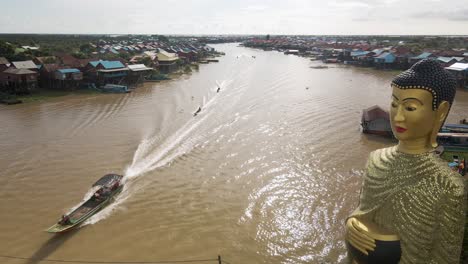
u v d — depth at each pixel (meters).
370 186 9.86
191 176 34.00
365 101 65.25
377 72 109.25
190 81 90.88
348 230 9.99
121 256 23.25
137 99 68.12
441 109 8.97
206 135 45.56
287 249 23.64
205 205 28.86
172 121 51.78
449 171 8.98
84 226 26.23
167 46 175.38
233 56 172.62
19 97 66.62
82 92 73.88
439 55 107.19
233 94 72.56
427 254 8.87
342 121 51.75
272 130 47.69
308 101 65.50
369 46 164.75
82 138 44.34
